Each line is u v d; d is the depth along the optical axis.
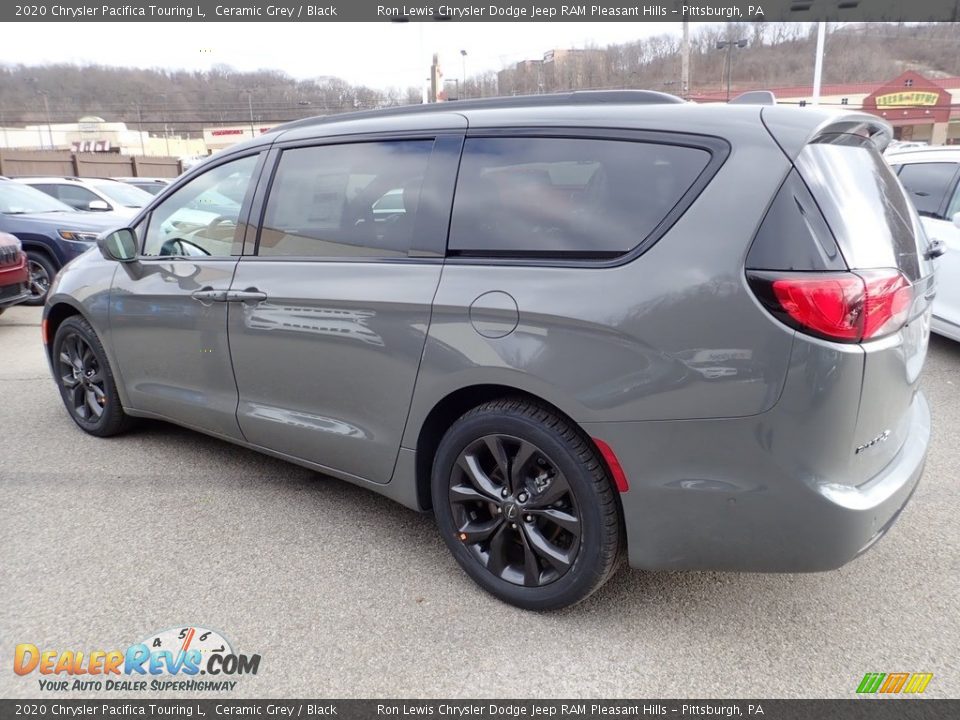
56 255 8.61
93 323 3.86
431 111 2.78
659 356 2.05
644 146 2.22
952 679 2.15
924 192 6.09
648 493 2.15
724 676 2.18
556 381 2.21
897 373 2.13
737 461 2.02
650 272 2.08
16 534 3.02
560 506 2.36
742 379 1.96
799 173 1.98
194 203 3.43
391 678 2.18
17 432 4.26
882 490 2.12
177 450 3.96
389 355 2.61
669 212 2.11
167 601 2.56
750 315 1.94
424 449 2.68
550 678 2.17
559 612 2.49
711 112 2.18
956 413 4.49
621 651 2.29
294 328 2.90
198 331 3.31
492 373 2.34
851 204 2.09
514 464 2.39
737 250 1.97
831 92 42.06
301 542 2.97
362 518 3.18
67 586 2.64
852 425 1.98
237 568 2.77
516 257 2.37
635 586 2.64
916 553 2.84
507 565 2.54
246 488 3.48
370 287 2.65
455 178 2.56
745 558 2.11
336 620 2.45
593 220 2.24
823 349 1.89
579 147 2.33
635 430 2.12
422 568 2.77
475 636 2.37
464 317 2.39
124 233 3.47
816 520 1.99
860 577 2.69
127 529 3.07
